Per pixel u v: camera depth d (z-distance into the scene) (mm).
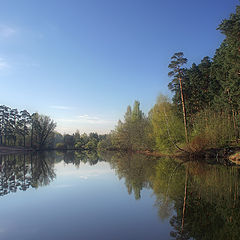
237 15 25250
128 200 11977
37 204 11461
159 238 7121
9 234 7621
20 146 83062
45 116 87938
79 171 24875
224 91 33969
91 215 9594
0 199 12539
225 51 32344
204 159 31812
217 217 8953
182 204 10805
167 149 40875
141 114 72938
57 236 7387
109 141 98625
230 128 33250
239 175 18281
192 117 41750
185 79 38344
